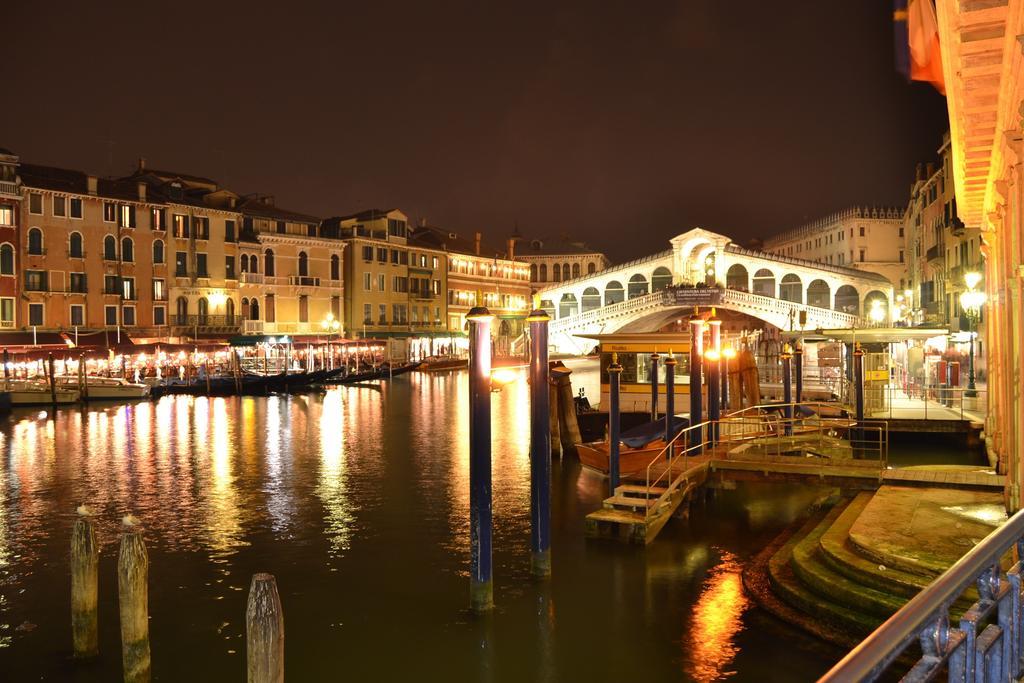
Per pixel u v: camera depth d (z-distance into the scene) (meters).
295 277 66.56
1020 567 3.80
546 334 12.55
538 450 12.65
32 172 52.75
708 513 17.06
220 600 12.29
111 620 11.42
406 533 15.93
